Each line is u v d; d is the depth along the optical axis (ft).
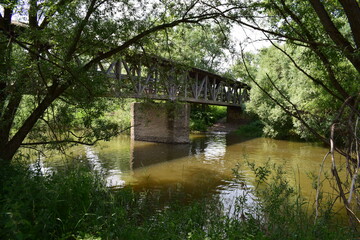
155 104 28.48
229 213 19.76
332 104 35.14
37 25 21.99
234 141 75.10
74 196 14.21
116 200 18.03
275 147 64.49
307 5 16.71
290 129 78.74
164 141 68.90
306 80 45.91
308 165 43.29
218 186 30.96
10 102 20.72
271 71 70.13
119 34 22.30
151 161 45.93
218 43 21.76
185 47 26.78
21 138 21.01
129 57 28.14
